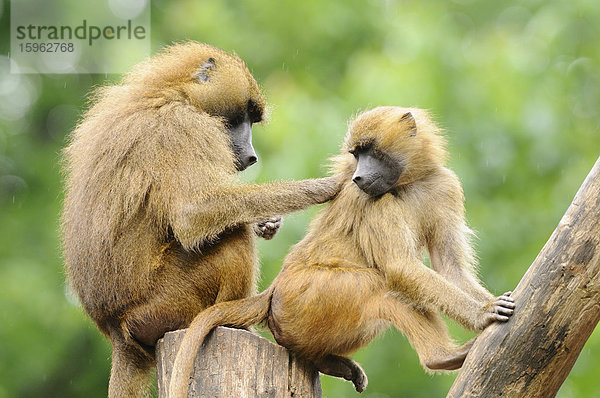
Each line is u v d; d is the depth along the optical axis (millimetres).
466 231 10492
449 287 9406
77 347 20203
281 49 22469
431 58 19453
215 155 10727
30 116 23453
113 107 11156
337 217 10328
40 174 22375
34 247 20984
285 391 9547
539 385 8375
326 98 20656
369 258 9969
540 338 8336
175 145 10594
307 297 9586
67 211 11203
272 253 17188
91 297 10672
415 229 10211
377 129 10219
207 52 11742
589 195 8305
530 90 19234
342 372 10195
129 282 10477
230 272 10477
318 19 22375
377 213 9977
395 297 9664
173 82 11273
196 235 10359
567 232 8320
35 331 19469
